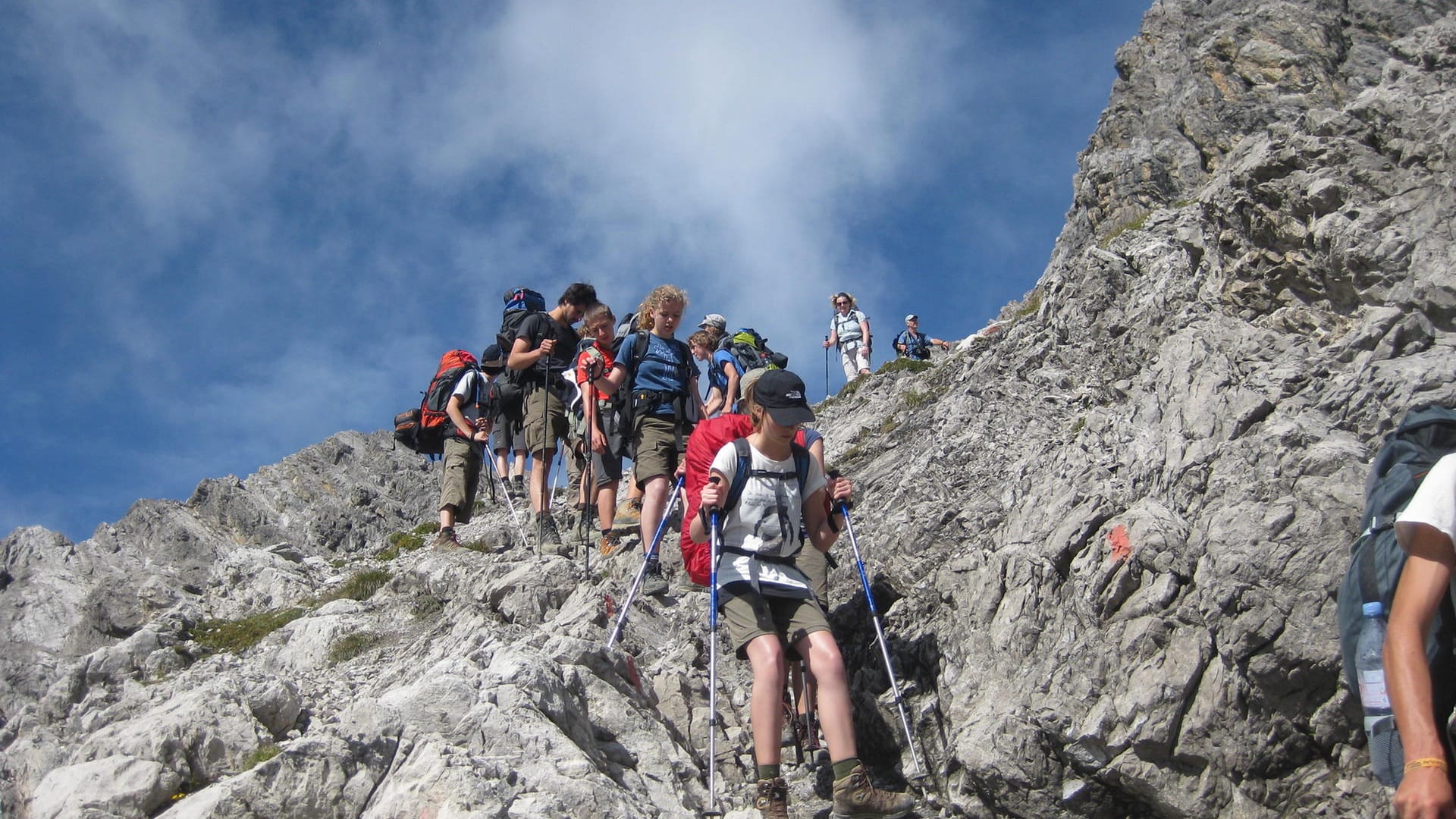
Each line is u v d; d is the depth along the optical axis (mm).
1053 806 7230
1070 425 10836
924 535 9773
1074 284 13211
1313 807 6637
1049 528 8453
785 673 7137
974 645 8203
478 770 6727
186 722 7383
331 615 11984
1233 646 6824
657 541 9031
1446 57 9812
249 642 12047
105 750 7297
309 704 8953
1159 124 19672
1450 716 4395
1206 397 8617
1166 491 8094
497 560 12594
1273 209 10062
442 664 8086
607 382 11828
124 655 10711
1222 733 6812
